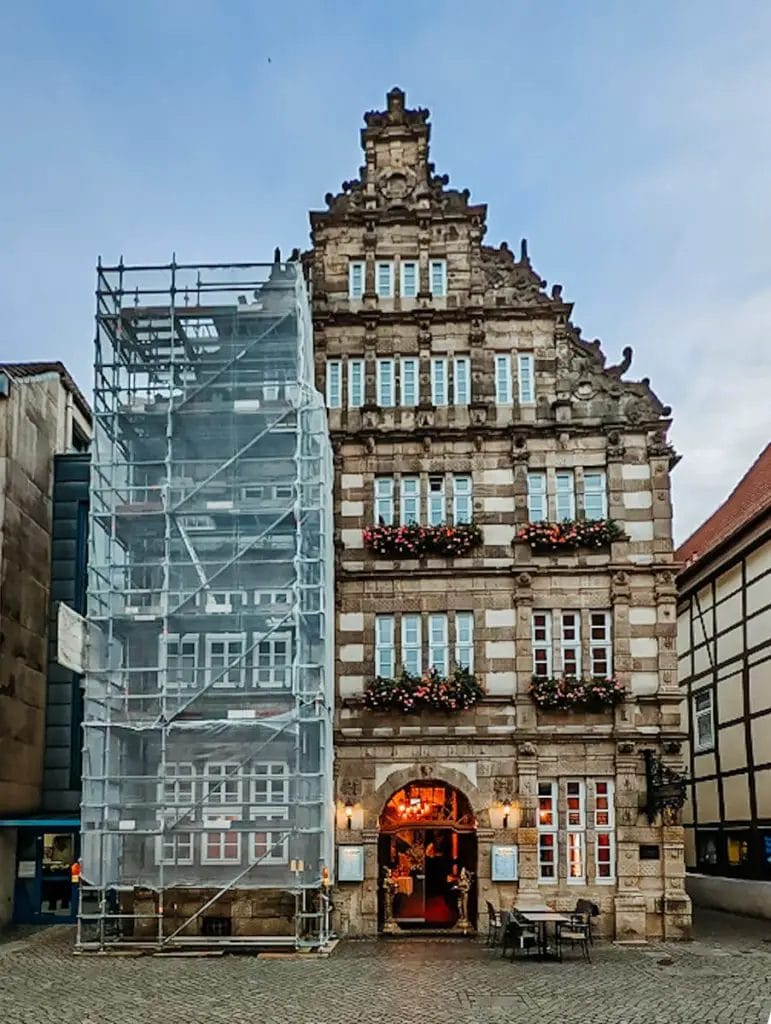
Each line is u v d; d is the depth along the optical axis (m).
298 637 23.77
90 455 29.41
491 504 26.81
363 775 25.56
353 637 26.28
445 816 26.48
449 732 25.62
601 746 25.50
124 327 25.38
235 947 22.70
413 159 28.88
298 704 23.55
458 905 26.08
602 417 26.97
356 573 26.48
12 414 26.94
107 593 24.05
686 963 21.00
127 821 23.27
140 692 24.59
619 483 26.67
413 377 27.77
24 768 27.22
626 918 24.38
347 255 28.45
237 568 24.62
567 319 27.64
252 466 25.16
